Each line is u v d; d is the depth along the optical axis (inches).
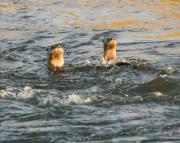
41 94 667.4
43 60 852.6
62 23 1119.0
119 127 575.5
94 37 1010.7
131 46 944.9
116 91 674.2
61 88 699.4
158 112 611.8
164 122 585.9
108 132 565.3
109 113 610.9
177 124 580.7
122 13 1205.7
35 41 974.4
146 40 985.5
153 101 641.6
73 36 1016.2
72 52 906.7
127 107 627.8
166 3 1298.0
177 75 737.0
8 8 1259.8
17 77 754.2
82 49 927.7
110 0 1338.6
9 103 642.2
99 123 585.6
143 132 564.4
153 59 843.4
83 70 781.3
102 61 823.1
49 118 601.3
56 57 794.2
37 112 616.1
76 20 1147.3
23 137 556.7
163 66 789.2
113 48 820.0
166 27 1087.6
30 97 658.2
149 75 741.9
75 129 571.8
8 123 591.8
